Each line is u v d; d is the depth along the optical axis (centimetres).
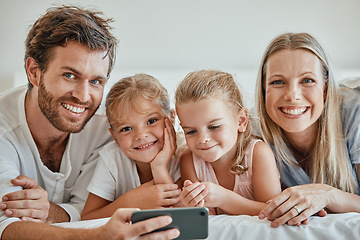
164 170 129
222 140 122
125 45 279
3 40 274
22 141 132
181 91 124
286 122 128
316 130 136
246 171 130
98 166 138
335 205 111
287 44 129
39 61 125
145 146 129
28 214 111
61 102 125
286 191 108
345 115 136
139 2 277
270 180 127
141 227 88
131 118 127
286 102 126
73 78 124
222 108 122
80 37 121
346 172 134
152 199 123
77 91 124
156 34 279
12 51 274
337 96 133
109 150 139
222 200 119
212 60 280
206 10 278
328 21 275
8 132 130
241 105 131
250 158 130
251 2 276
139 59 280
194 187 115
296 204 104
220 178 135
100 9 274
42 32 124
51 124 131
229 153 132
